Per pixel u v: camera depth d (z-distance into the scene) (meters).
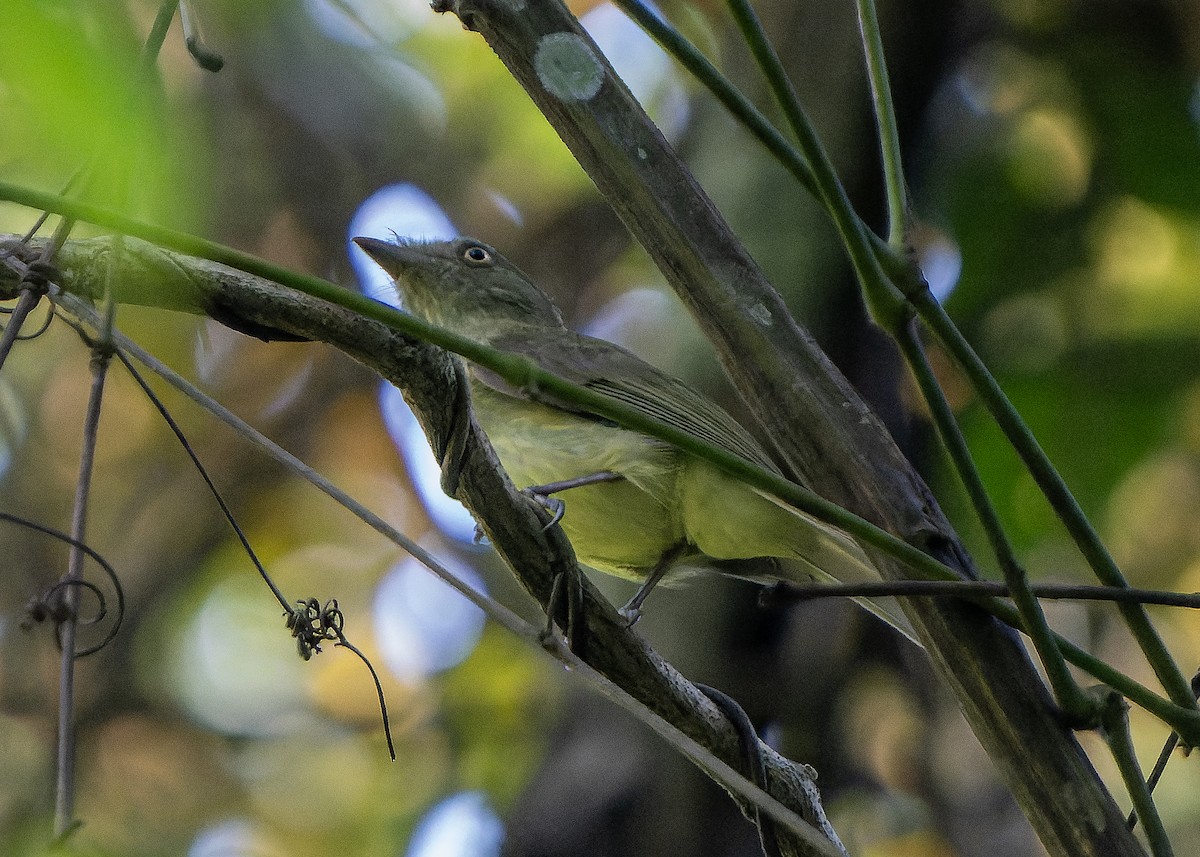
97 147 3.10
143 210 3.83
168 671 13.82
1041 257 12.16
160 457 13.88
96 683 13.50
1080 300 11.96
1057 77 12.38
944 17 10.98
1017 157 12.34
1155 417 11.54
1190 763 12.79
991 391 5.02
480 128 14.01
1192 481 12.29
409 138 13.87
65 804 4.43
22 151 4.25
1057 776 5.25
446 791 13.23
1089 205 12.19
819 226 10.31
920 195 12.23
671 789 9.85
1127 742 5.22
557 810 9.87
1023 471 11.22
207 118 12.69
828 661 10.57
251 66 13.00
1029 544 11.23
